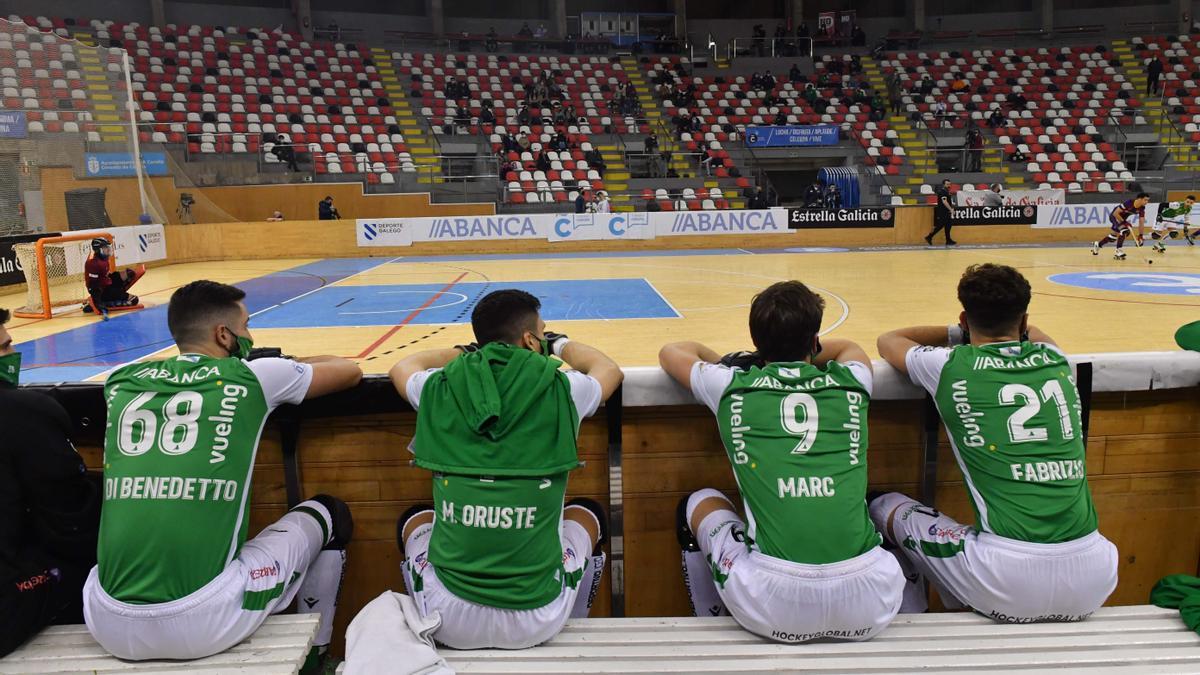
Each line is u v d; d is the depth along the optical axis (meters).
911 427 3.11
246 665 2.23
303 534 2.62
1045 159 26.91
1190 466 3.20
